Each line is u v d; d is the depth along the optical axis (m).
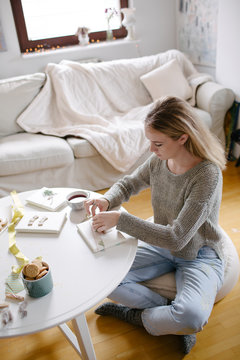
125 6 3.48
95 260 1.05
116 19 3.55
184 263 1.28
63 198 1.40
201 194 1.09
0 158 2.25
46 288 0.93
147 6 3.42
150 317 1.22
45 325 0.85
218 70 2.89
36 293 0.92
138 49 3.56
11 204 1.43
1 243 1.17
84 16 3.41
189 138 1.10
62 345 1.38
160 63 3.05
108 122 2.65
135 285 1.31
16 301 0.93
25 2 3.18
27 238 1.18
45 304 0.91
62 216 1.26
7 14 2.97
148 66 3.03
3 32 3.01
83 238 1.16
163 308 1.20
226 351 1.30
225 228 2.02
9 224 1.28
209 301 1.16
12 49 3.10
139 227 1.12
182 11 3.41
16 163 2.27
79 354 1.27
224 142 2.87
